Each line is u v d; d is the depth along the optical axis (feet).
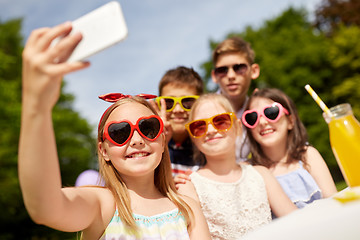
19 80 61.77
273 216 7.54
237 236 6.79
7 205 49.37
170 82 10.78
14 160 48.67
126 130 5.22
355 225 2.54
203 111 7.84
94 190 4.91
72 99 68.80
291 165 8.66
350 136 4.06
